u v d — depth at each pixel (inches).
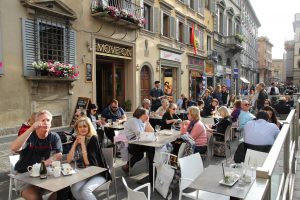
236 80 1454.2
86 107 438.9
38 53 398.9
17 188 163.3
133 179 240.7
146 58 655.8
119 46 573.9
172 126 329.1
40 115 166.2
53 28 425.1
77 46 465.4
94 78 501.7
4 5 359.6
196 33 936.3
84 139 176.7
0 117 360.2
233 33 1435.8
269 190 82.5
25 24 382.0
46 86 413.7
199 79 986.7
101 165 177.3
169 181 194.4
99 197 201.6
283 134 133.1
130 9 576.1
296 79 2736.2
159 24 706.2
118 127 319.0
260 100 444.8
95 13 489.7
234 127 370.3
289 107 519.5
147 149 245.0
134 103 614.5
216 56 1083.3
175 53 786.2
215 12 1123.9
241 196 122.8
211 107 482.0
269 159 92.9
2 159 273.3
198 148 259.6
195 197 160.6
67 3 446.3
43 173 143.6
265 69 3078.2
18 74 378.6
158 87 539.8
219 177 144.0
